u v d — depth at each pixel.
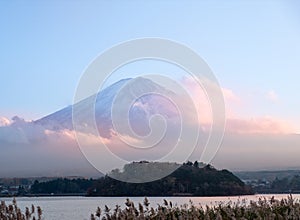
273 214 13.05
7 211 11.55
